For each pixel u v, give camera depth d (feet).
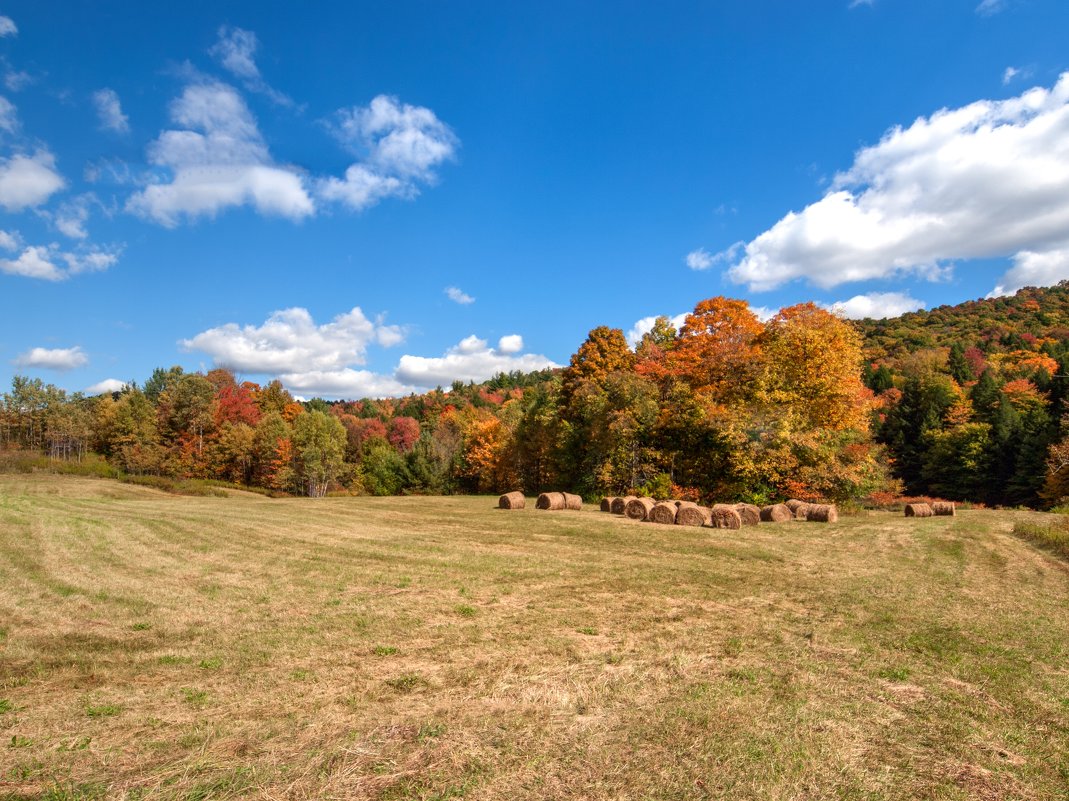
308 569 38.40
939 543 52.16
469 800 12.57
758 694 18.57
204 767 13.87
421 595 31.40
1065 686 19.51
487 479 170.60
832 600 31.30
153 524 58.34
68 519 58.70
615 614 27.91
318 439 184.96
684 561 42.63
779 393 89.51
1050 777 13.94
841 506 84.84
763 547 49.60
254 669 20.51
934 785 13.48
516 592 32.22
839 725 16.44
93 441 209.77
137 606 28.71
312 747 14.90
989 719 16.98
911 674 20.43
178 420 194.49
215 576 36.09
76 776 13.46
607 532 57.88
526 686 19.04
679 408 98.84
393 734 15.66
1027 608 29.78
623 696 18.30
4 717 16.60
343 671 20.33
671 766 14.08
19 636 23.85
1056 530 52.90
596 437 106.42
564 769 13.92
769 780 13.52
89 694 18.26
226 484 165.89
